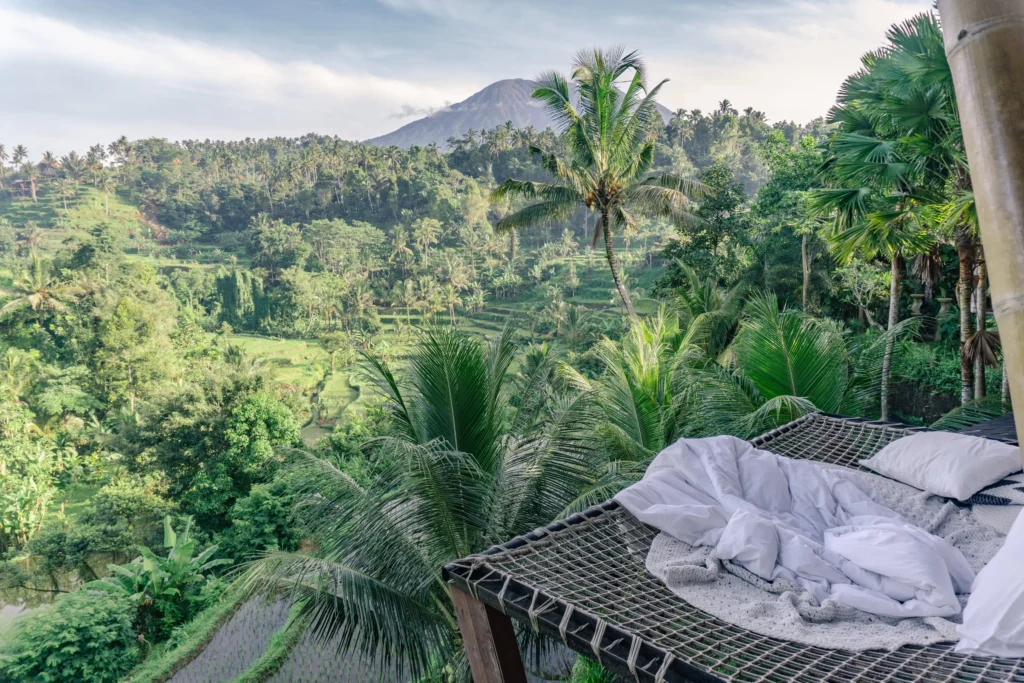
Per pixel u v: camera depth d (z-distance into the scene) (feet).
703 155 231.30
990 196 1.73
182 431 83.87
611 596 7.43
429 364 18.10
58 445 119.44
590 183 58.08
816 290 60.95
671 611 7.10
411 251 228.02
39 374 128.98
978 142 1.76
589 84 56.90
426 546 17.48
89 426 124.36
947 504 9.69
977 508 9.53
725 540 8.19
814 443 13.16
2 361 126.52
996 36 1.70
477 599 7.89
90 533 75.00
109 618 47.47
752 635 6.57
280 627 41.27
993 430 12.85
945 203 24.85
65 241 174.09
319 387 160.15
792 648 6.28
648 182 59.11
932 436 11.23
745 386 23.09
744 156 219.00
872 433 13.43
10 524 95.91
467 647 8.16
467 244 233.76
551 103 57.93
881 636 6.51
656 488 9.75
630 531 9.09
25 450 109.70
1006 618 5.95
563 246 230.27
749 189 215.72
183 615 51.67
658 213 59.36
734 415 22.85
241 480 83.61
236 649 39.45
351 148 268.21
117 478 87.61
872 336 32.99
